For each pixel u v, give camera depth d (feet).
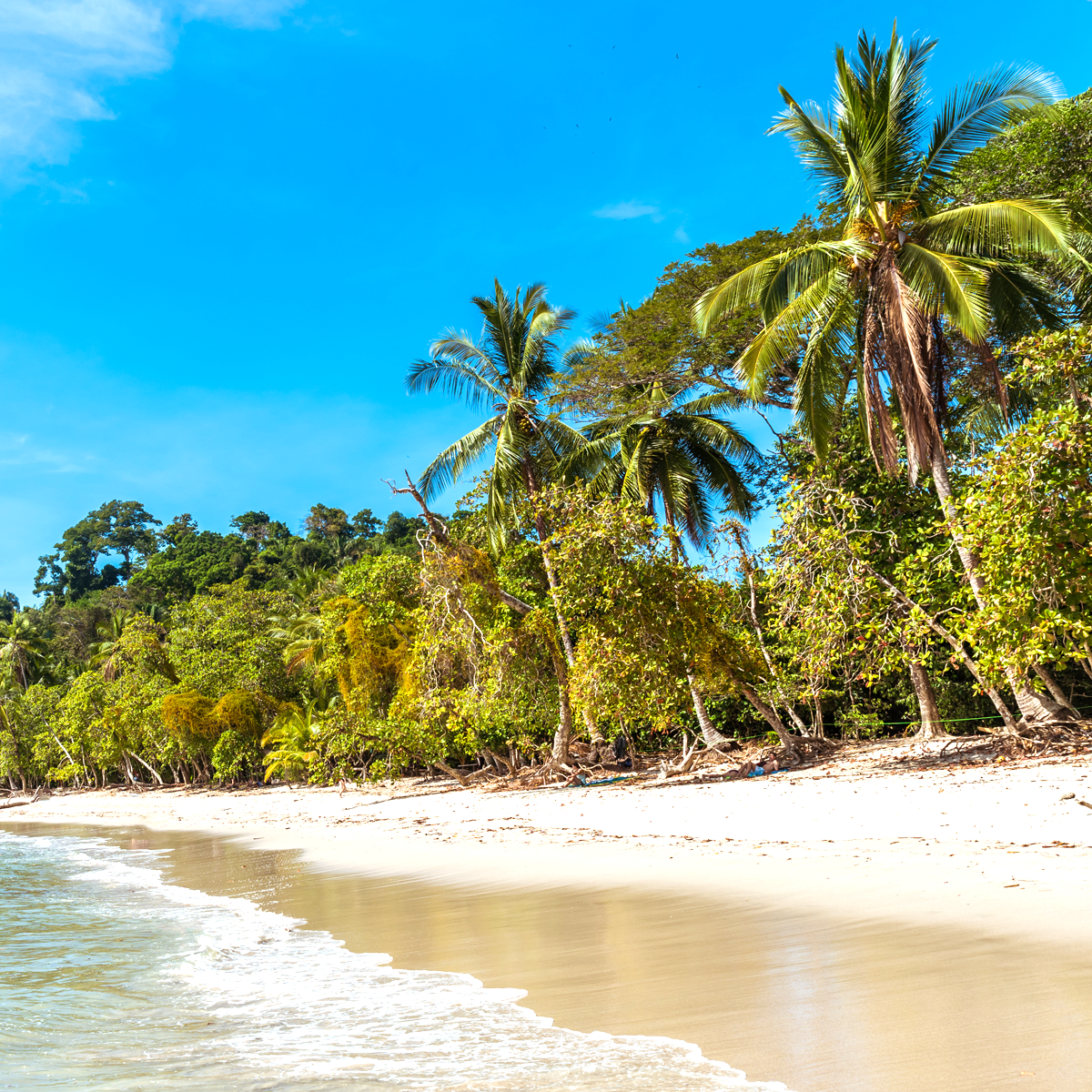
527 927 25.14
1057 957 16.34
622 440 89.30
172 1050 16.79
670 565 69.00
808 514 61.93
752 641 76.28
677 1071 12.89
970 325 52.80
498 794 78.43
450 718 83.05
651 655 67.26
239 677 157.79
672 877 30.53
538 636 79.56
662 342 86.69
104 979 24.53
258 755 148.87
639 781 73.72
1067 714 57.67
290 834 66.74
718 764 73.87
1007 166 69.46
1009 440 43.96
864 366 59.31
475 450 89.04
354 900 33.96
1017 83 57.00
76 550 398.01
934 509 67.00
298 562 317.42
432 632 82.58
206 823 91.45
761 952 19.36
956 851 28.94
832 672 67.05
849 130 58.70
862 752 71.77
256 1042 16.87
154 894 42.98
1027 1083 11.05
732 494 88.53
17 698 218.38
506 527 88.94
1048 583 44.86
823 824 39.11
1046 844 28.37
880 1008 14.61
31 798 204.33
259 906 35.27
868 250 58.44
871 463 70.49
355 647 105.81
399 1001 18.85
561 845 42.34
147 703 165.78
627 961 20.06
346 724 96.73
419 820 64.44
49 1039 18.43
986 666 49.14
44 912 39.24
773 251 80.02
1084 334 45.73
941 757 61.67
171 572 337.93
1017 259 65.46
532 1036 15.43
